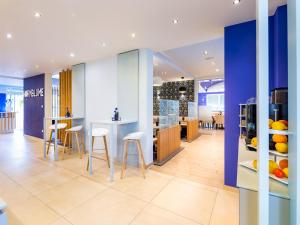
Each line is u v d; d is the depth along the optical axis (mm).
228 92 2693
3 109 10219
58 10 2275
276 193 1028
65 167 3709
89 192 2637
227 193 2619
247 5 2162
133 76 3846
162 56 5309
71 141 5293
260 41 931
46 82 6441
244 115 2412
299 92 893
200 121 10227
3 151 5086
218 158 4398
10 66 5387
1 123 8719
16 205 2285
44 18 2477
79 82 5035
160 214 2115
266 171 944
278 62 2143
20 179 3086
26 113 7535
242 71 2580
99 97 4613
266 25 928
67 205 2293
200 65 6832
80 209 2207
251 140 1881
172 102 5004
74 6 2188
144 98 3738
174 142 5043
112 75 4336
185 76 9172
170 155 4609
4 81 8914
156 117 5656
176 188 2773
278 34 2143
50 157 4484
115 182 2990
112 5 2168
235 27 2643
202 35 3070
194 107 8117
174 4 2146
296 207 904
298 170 893
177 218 2039
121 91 4051
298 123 894
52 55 4227
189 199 2451
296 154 905
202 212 2154
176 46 3619
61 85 5965
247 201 1089
